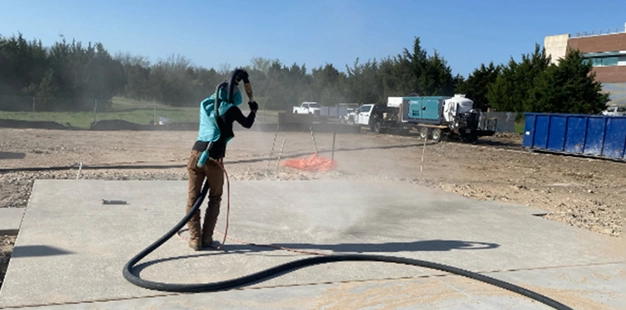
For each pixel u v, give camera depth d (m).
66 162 12.61
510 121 38.38
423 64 49.88
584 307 4.18
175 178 10.21
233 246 5.26
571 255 5.68
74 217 6.00
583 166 18.81
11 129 22.58
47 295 3.75
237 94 4.89
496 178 14.07
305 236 5.84
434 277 4.66
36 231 5.35
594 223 8.03
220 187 5.03
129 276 4.09
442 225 6.80
